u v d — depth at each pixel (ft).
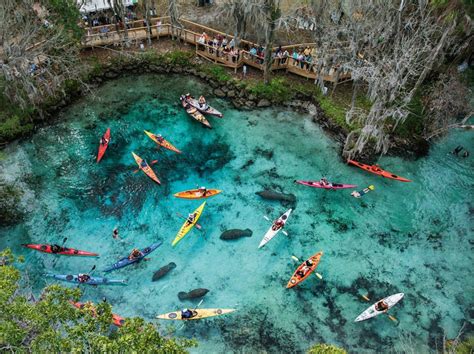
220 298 92.58
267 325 88.89
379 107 107.55
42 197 108.78
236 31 130.41
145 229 103.96
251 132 128.26
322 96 133.08
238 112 133.90
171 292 92.99
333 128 127.54
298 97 135.54
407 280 97.14
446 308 92.63
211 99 137.59
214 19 146.51
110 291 92.48
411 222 108.06
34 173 114.01
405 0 107.86
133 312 89.45
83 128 126.72
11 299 64.49
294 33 148.36
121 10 132.77
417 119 126.31
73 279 92.63
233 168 118.62
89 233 102.32
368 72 108.37
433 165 121.60
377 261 100.22
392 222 107.86
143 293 92.53
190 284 94.48
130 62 142.72
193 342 62.18
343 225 106.83
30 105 122.52
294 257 99.81
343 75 133.69
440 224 107.96
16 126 119.96
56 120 127.95
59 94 129.59
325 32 119.96
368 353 85.51
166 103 135.95
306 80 138.62
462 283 97.04
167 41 149.38
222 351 85.05
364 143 111.96
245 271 97.40
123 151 121.29
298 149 124.06
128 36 143.54
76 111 131.13
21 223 103.35
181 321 88.53
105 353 54.54
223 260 99.04
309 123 131.03
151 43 147.84
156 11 156.25
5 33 107.86
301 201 111.34
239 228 105.09
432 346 86.74
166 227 104.58
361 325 89.40
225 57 139.23
